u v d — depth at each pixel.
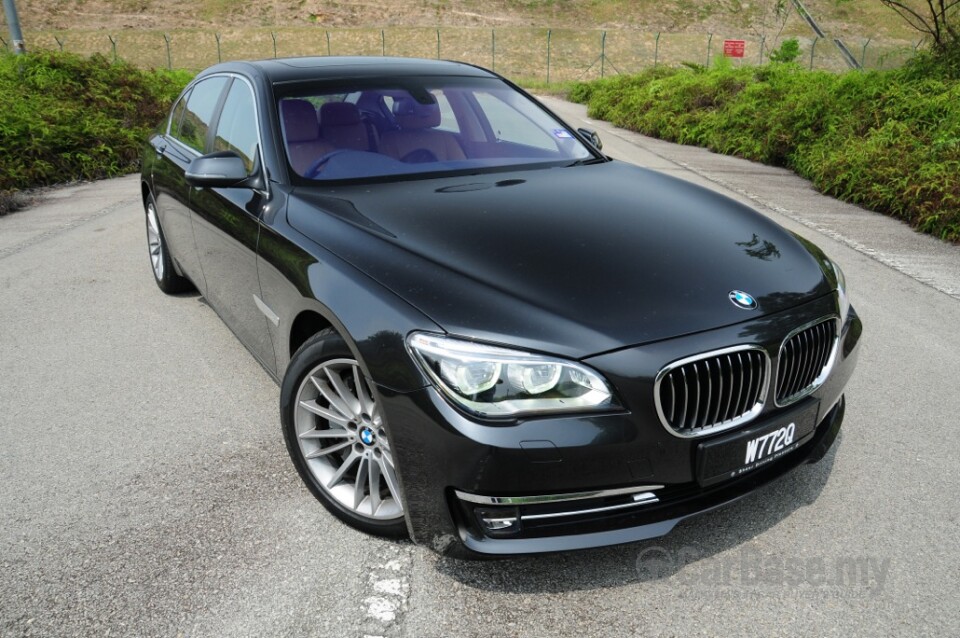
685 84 16.12
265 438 3.27
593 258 2.43
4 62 12.17
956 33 10.80
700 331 2.20
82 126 10.33
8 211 7.79
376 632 2.16
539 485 2.09
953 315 4.59
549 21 69.88
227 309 3.67
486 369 2.08
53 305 4.93
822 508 2.72
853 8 59.38
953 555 2.47
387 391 2.21
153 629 2.18
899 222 7.05
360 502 2.58
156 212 4.81
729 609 2.24
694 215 2.90
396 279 2.34
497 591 2.33
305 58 3.94
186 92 4.72
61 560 2.49
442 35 60.16
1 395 3.69
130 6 67.81
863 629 2.16
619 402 2.10
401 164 3.24
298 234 2.75
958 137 7.82
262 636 2.15
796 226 6.84
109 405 3.58
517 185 3.10
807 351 2.42
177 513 2.74
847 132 9.78
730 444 2.24
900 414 3.40
